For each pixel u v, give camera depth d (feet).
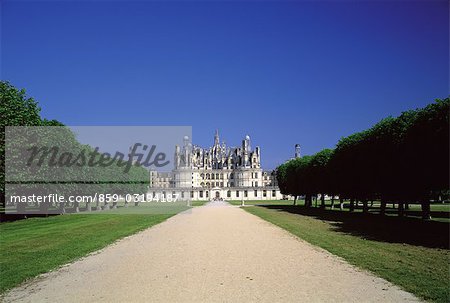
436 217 176.14
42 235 110.11
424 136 131.23
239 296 47.60
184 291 49.98
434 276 55.88
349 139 204.44
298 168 313.94
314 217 180.96
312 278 55.98
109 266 65.72
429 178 139.13
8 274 59.47
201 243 92.63
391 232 111.75
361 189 200.34
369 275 57.41
